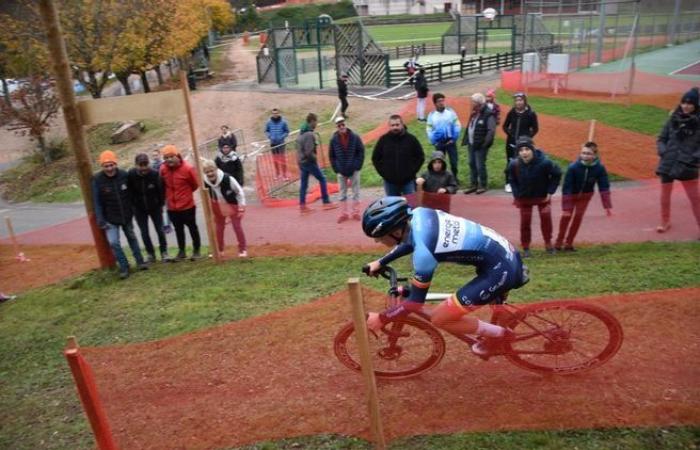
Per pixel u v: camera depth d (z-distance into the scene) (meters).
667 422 2.83
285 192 10.67
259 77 26.77
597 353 2.94
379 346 3.15
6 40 17.81
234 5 56.88
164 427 3.11
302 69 28.39
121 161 17.78
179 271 6.83
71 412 3.93
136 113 6.74
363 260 6.01
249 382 3.22
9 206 15.29
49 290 6.75
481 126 8.49
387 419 2.99
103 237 7.18
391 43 39.75
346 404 3.09
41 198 15.56
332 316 3.44
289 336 3.36
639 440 2.83
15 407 4.08
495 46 36.75
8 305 6.46
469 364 3.11
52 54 6.66
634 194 5.16
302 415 3.08
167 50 21.23
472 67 25.08
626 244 5.21
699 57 20.42
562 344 2.98
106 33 18.84
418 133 14.20
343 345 3.19
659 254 5.01
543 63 18.97
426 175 6.32
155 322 5.15
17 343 5.19
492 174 9.85
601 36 19.48
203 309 5.23
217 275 6.26
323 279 5.62
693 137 5.43
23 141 22.83
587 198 5.25
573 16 19.92
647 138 9.16
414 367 3.16
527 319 3.04
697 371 2.82
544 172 5.41
